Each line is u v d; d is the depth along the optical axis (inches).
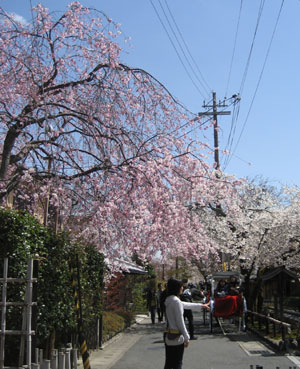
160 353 498.0
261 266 936.9
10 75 465.1
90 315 459.8
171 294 291.3
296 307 882.1
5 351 296.7
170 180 492.4
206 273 1318.9
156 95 508.4
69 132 460.1
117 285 790.5
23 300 289.9
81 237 487.5
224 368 391.2
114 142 486.6
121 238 489.7
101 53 486.0
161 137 507.5
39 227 321.1
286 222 896.3
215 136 906.1
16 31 456.4
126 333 745.6
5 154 445.4
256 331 661.9
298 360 428.5
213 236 950.4
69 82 482.0
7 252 283.0
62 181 466.3
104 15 486.3
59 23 479.2
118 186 471.8
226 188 586.2
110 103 481.1
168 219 488.1
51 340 356.5
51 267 329.4
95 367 407.5
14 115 469.1
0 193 441.4
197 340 603.8
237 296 688.4
